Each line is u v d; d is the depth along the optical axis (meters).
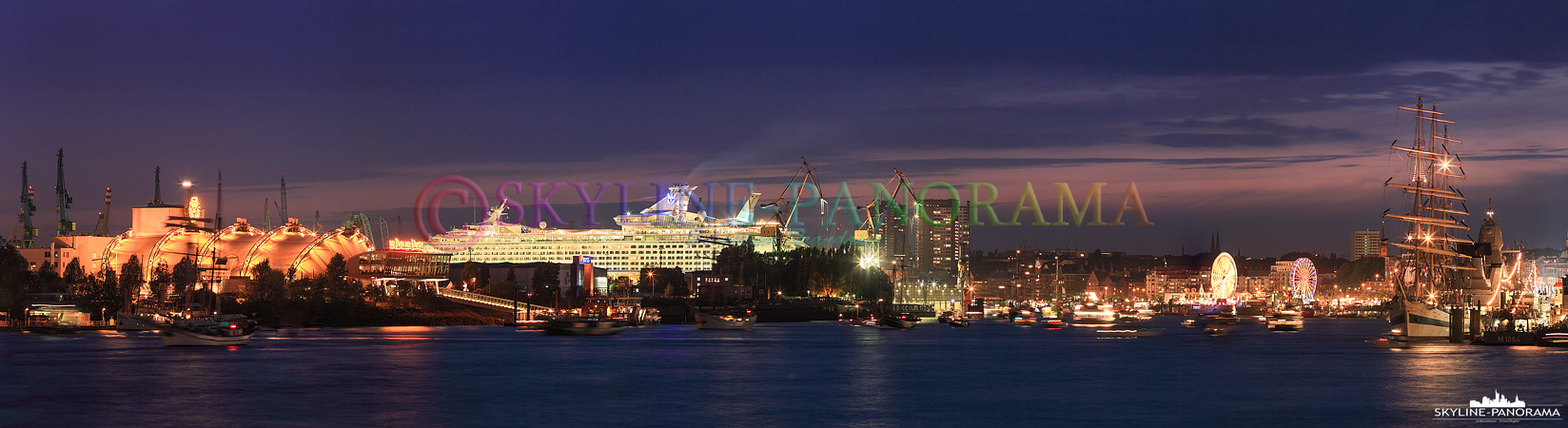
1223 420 113.69
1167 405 124.81
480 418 113.50
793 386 143.50
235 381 143.25
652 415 117.00
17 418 111.69
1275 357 196.38
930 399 131.12
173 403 121.94
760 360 186.38
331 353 195.00
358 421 110.94
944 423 112.44
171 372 154.38
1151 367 174.50
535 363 175.12
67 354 185.75
